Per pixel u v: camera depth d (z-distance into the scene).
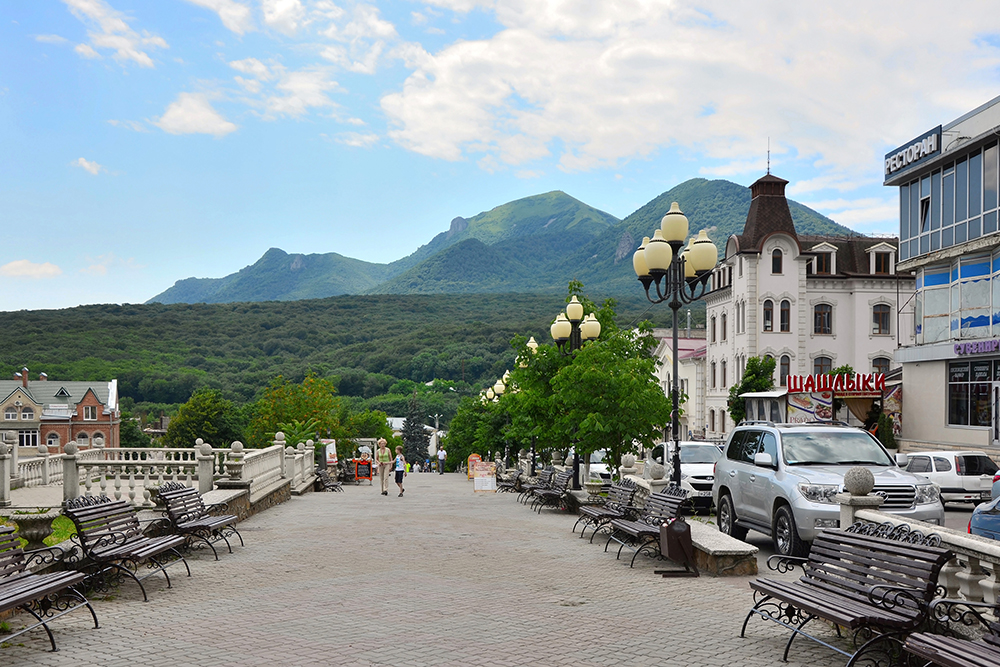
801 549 11.69
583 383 20.09
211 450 19.22
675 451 14.77
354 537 15.33
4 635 7.50
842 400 37.44
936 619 6.29
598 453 30.44
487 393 42.28
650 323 22.22
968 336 32.00
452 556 12.85
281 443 26.23
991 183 30.53
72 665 6.55
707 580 10.69
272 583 10.39
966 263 32.16
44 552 9.27
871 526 7.62
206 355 146.75
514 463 42.50
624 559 12.54
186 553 13.09
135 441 102.44
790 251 53.59
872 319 53.94
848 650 7.05
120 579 10.49
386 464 28.72
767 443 13.49
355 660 6.68
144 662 6.63
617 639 7.45
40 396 88.00
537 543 14.49
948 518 19.48
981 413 31.69
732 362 56.31
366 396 146.12
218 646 7.15
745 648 7.15
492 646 7.18
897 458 16.58
